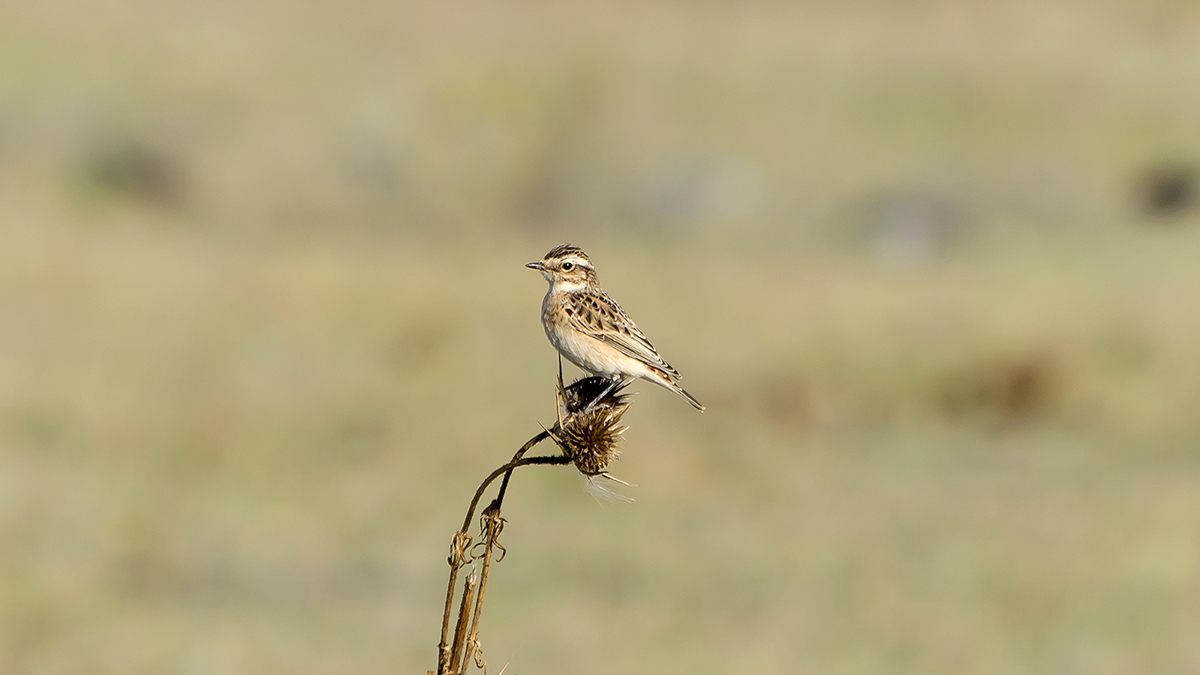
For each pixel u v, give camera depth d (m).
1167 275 28.34
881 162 38.97
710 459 17.48
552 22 47.44
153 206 35.72
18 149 36.66
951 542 14.74
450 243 33.78
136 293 25.39
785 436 18.88
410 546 14.88
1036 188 36.88
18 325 22.70
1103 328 22.72
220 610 13.14
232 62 42.62
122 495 15.60
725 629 12.54
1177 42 45.91
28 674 11.62
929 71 43.34
